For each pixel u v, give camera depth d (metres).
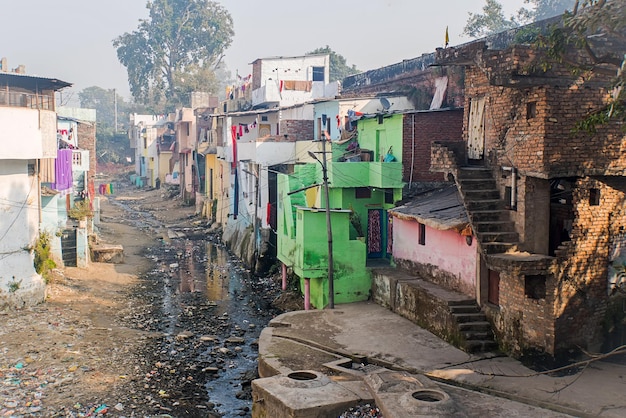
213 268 33.31
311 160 29.73
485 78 17.38
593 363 15.03
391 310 21.14
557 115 14.55
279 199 27.69
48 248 25.00
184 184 58.97
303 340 17.94
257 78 43.09
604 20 11.73
